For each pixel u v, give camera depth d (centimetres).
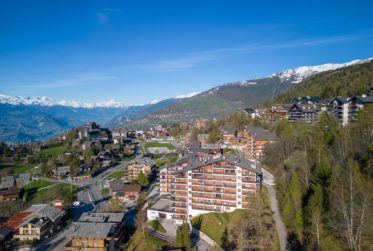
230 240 10038
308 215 8756
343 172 9262
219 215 12106
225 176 12331
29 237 12725
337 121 15925
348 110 17350
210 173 12544
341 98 18462
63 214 14762
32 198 19762
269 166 15825
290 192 10175
